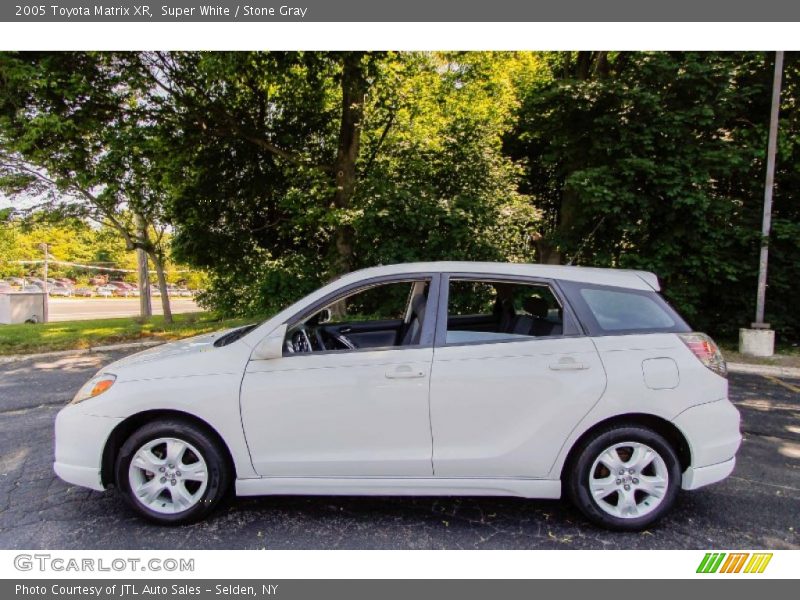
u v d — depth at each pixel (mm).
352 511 3250
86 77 8828
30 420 5129
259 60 9633
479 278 3184
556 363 2926
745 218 9625
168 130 10305
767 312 9922
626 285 3158
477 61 11242
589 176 9141
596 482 2961
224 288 14141
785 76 9484
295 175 11055
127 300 33125
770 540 2914
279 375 2971
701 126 9094
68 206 11492
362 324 4281
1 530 2994
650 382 2906
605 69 11078
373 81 10258
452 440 2943
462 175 11492
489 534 2986
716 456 2939
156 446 3031
